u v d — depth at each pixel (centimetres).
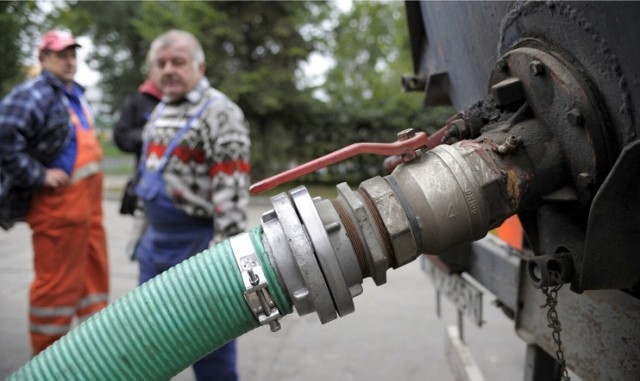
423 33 217
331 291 105
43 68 299
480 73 151
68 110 296
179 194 238
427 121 1226
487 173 108
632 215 94
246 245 111
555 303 116
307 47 1290
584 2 96
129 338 111
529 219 127
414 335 388
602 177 102
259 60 1255
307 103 1245
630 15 87
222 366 246
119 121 434
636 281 101
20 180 273
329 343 375
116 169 1720
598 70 100
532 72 110
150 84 435
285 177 112
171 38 242
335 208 111
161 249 247
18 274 505
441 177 109
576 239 111
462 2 140
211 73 1198
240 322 113
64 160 291
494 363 347
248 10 1211
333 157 113
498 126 118
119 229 736
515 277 182
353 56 2262
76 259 299
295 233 105
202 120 234
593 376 132
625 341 120
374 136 1262
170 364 113
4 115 269
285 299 109
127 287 480
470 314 210
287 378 325
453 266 221
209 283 111
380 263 107
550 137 110
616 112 98
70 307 298
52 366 112
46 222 287
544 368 173
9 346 345
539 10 110
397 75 1460
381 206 108
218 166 233
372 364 343
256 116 1247
